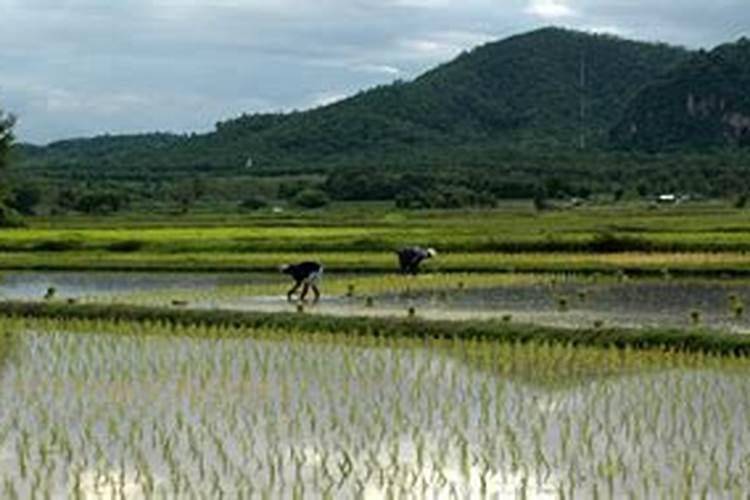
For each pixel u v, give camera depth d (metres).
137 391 35.88
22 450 28.12
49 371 39.44
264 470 26.19
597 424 30.94
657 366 39.72
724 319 50.47
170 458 27.27
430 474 25.86
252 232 105.75
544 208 167.25
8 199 142.12
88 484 25.14
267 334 47.62
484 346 43.97
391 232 101.62
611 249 85.56
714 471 25.78
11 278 77.19
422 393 35.28
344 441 29.06
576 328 45.19
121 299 60.00
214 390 35.94
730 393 35.09
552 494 24.17
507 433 29.83
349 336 46.75
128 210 177.12
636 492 24.14
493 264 75.44
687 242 84.56
